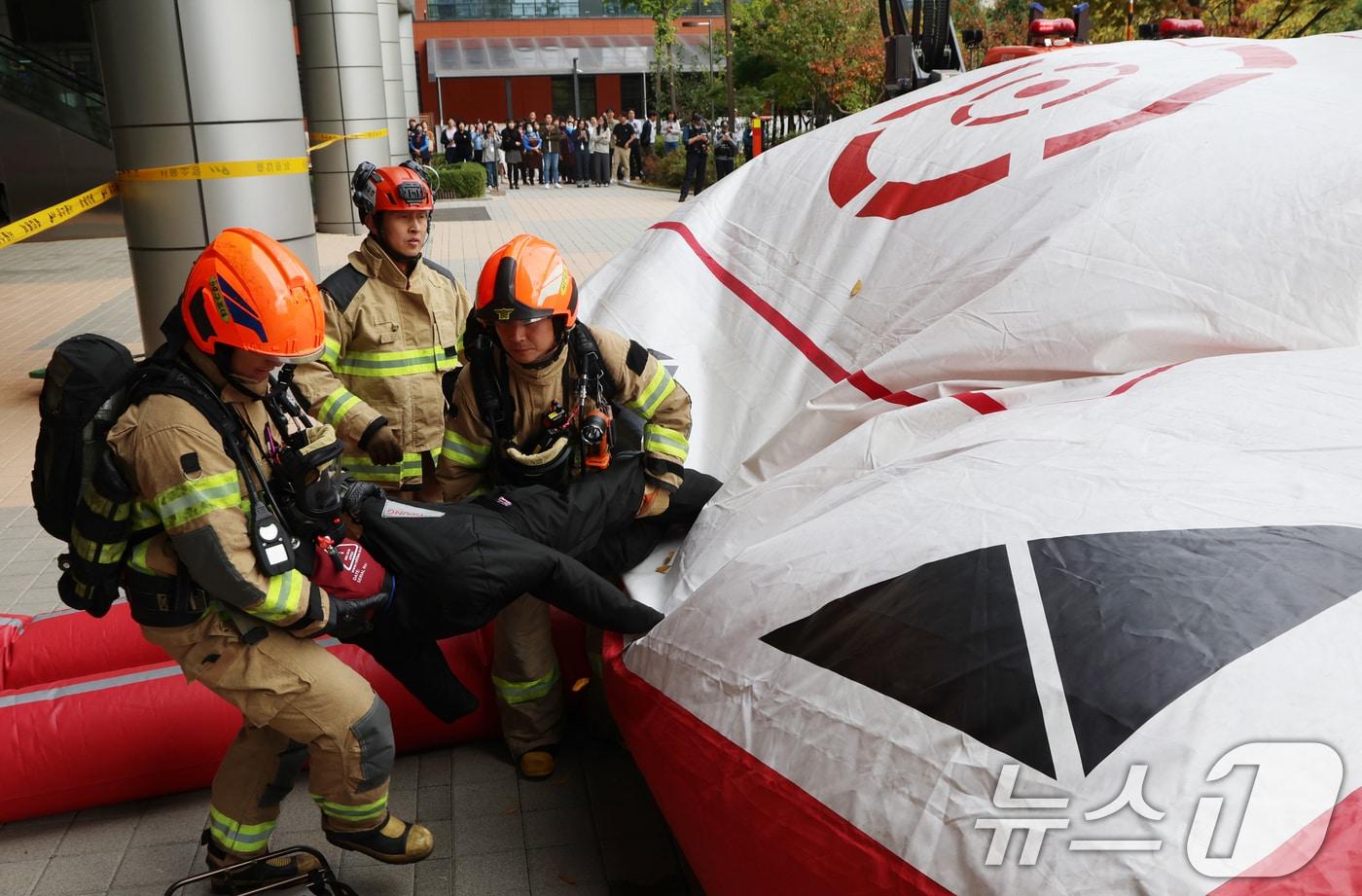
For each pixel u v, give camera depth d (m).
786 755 2.38
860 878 2.12
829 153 5.37
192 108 7.47
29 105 19.59
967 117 4.88
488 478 3.52
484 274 3.08
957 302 3.97
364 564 2.82
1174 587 2.06
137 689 3.49
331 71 18.53
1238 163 3.55
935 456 2.93
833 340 4.52
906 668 2.24
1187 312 3.29
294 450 2.60
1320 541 2.08
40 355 9.77
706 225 5.52
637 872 3.17
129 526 2.52
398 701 3.60
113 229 19.95
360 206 4.34
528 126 30.08
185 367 2.48
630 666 3.06
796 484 3.41
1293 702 1.81
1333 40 4.63
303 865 3.08
